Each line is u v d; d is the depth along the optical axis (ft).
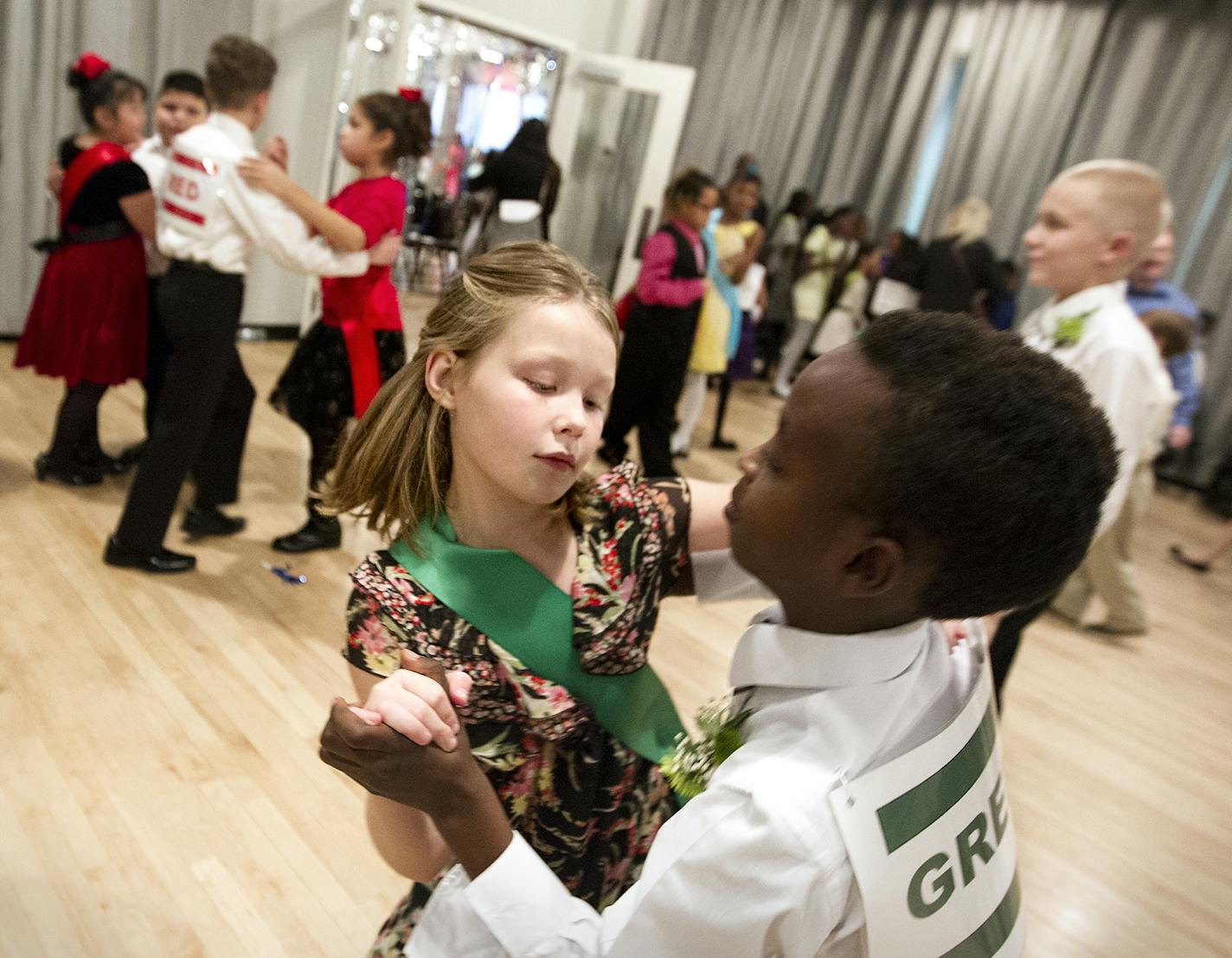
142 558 8.96
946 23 24.44
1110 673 11.32
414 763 1.93
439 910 2.10
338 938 5.51
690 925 1.85
